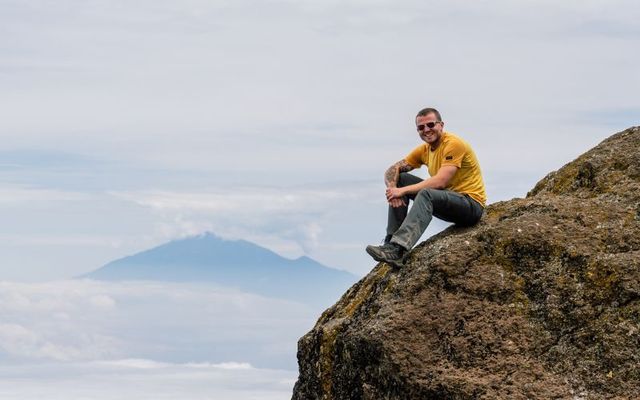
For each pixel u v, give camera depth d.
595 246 14.12
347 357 14.84
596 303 13.55
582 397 12.88
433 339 13.83
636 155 16.06
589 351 13.22
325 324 16.06
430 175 15.85
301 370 16.59
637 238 14.14
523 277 14.15
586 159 16.67
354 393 14.79
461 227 15.74
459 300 14.06
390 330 13.89
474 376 13.30
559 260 14.12
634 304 13.35
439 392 13.37
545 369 13.25
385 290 14.93
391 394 13.95
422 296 14.20
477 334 13.69
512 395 13.00
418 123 15.34
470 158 15.41
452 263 14.35
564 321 13.56
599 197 15.47
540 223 14.60
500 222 14.86
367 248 15.05
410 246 14.92
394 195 15.34
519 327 13.66
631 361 12.95
